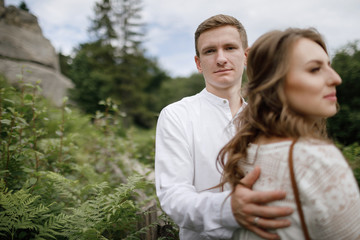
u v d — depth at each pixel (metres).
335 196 0.65
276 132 0.80
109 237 1.78
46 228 1.50
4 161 1.98
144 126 30.39
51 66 12.30
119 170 3.32
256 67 0.87
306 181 0.68
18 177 2.11
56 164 2.39
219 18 1.41
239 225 0.83
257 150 0.83
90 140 3.78
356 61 5.69
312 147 0.71
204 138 1.34
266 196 0.73
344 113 5.20
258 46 0.86
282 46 0.79
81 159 3.22
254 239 0.83
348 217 0.64
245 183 0.81
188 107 1.42
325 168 0.67
